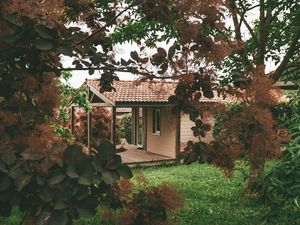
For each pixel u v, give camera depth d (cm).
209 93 307
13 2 231
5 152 215
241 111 309
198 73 306
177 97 311
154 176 1245
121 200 289
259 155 308
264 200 445
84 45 362
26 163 213
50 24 239
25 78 255
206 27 301
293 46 845
